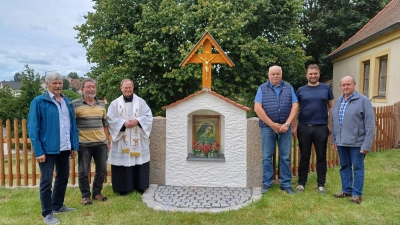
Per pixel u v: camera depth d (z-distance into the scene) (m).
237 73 12.06
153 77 11.89
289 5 12.89
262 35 13.48
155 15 11.13
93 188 4.75
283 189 4.97
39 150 3.78
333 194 4.79
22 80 12.12
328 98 4.88
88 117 4.46
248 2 12.49
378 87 11.78
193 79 11.62
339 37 16.83
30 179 6.00
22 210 4.30
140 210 4.29
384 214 4.05
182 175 5.39
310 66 4.80
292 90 4.81
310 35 18.00
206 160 5.31
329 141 6.50
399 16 10.22
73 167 5.48
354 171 4.48
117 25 12.74
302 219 3.95
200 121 5.54
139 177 5.01
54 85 3.92
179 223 3.87
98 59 13.11
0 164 5.50
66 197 4.83
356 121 4.40
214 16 11.25
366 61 12.74
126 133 4.86
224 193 4.98
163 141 5.40
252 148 5.25
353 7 17.27
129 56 11.02
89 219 4.02
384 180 5.44
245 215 4.07
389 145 8.37
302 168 5.00
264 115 4.71
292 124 5.15
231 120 5.24
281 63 12.80
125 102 4.92
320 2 17.98
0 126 5.46
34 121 3.78
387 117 8.26
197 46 5.43
